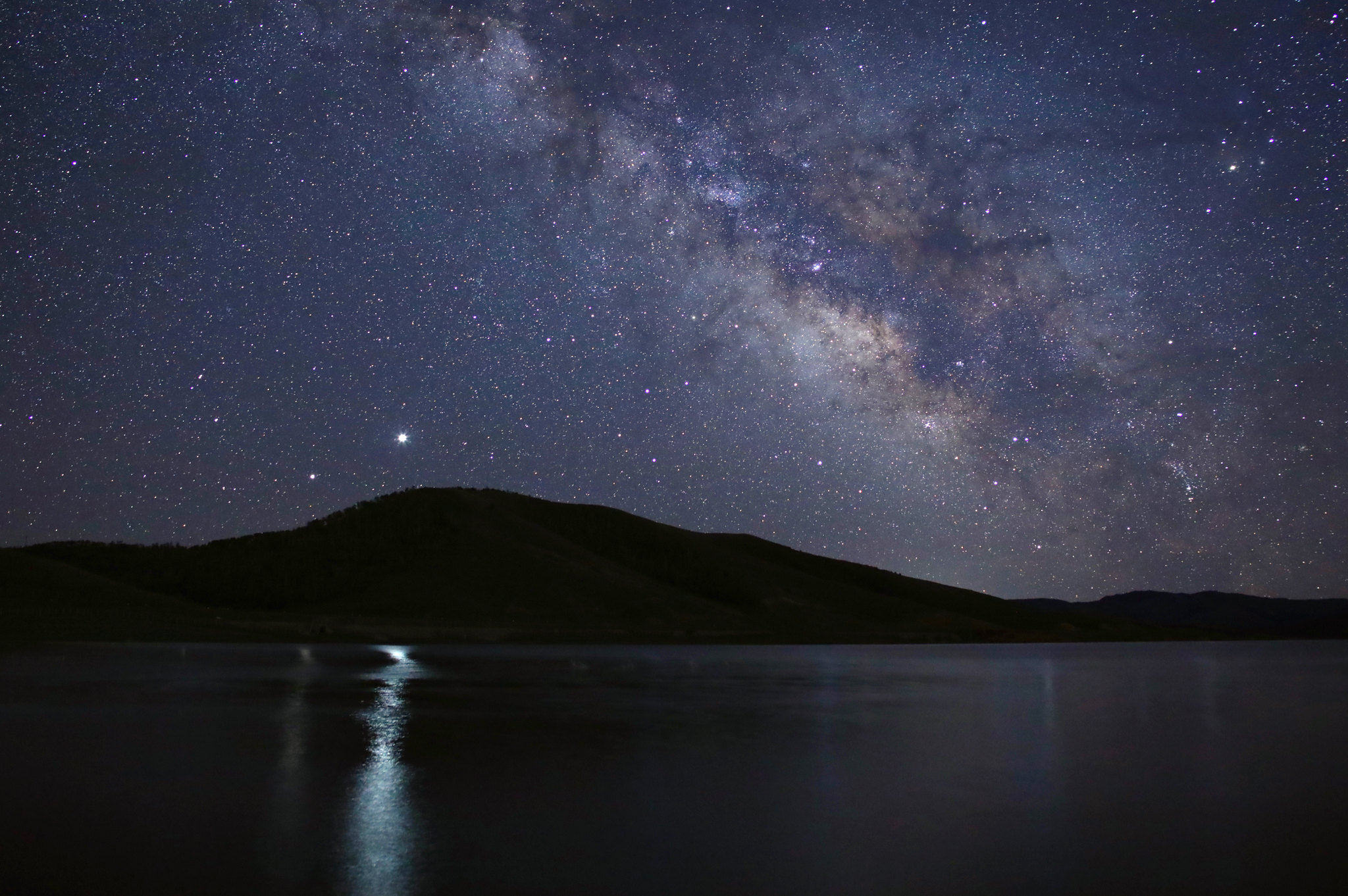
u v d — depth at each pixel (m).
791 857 6.24
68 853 6.17
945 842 6.68
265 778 8.87
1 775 8.99
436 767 9.59
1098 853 6.42
